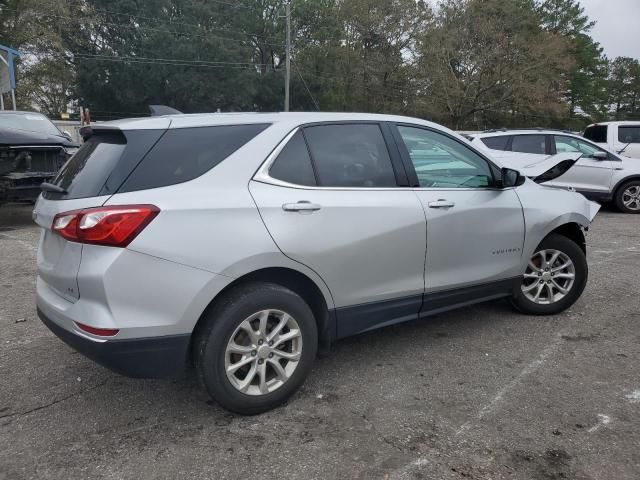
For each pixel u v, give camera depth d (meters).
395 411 3.35
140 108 56.41
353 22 49.34
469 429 3.14
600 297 5.51
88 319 2.86
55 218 3.04
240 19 52.75
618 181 11.16
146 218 2.87
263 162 3.30
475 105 46.00
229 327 3.11
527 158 10.34
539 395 3.53
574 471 2.75
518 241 4.51
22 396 3.56
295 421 3.24
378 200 3.67
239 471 2.77
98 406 3.44
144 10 51.44
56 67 42.03
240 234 3.09
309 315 3.41
